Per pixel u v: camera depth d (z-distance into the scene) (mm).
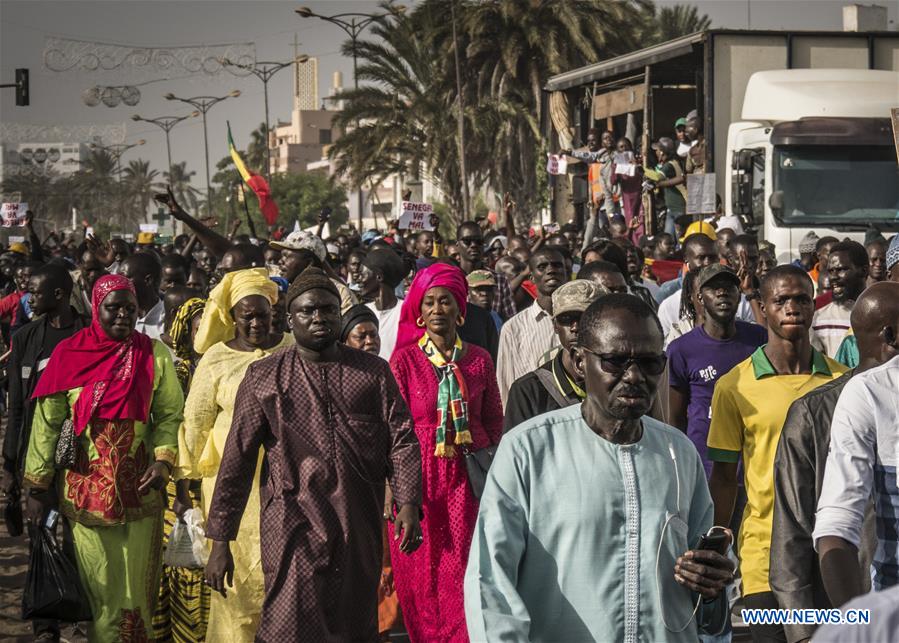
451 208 44500
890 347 4113
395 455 4918
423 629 5844
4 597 7535
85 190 112875
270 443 4824
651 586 3389
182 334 6801
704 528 3568
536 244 12617
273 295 5852
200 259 13867
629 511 3402
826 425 4012
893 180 14906
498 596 3289
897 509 3520
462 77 42438
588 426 3494
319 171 100812
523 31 40312
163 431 5914
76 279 11719
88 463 5852
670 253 13750
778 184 14844
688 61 19250
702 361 6145
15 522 7105
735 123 15812
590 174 20656
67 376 5840
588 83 22000
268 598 4699
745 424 5188
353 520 4781
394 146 43500
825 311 7391
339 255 14609
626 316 3373
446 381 5883
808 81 15531
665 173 18812
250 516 5344
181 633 5898
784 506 4012
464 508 5836
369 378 4914
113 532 5855
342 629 4766
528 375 5363
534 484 3426
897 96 15273
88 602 5887
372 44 43062
